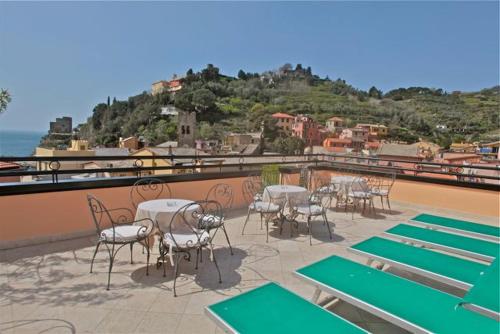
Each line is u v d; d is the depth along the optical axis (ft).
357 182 16.16
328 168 22.22
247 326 4.35
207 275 8.22
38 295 6.92
